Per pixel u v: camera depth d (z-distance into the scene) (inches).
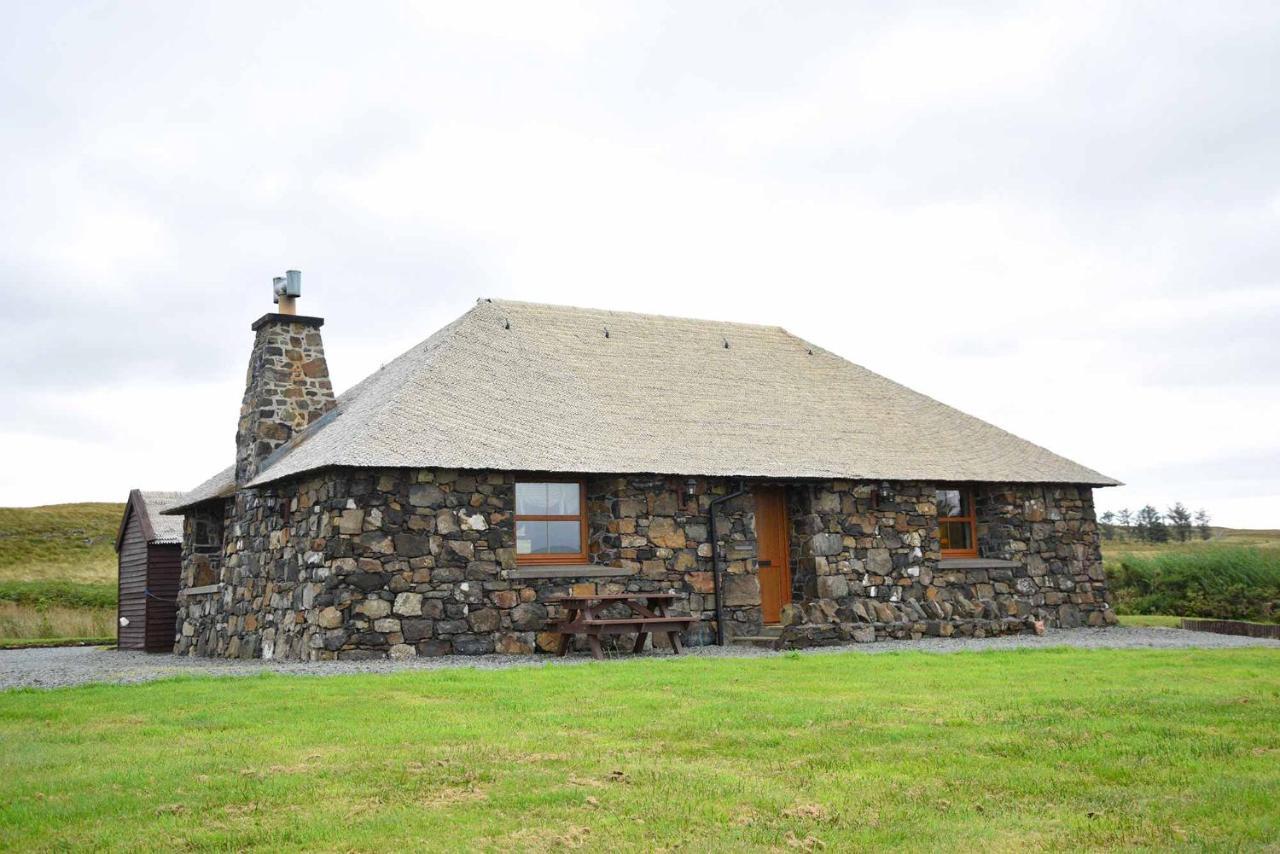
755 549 727.7
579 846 213.8
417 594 616.7
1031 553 841.5
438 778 263.6
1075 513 870.4
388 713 354.0
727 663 503.5
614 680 434.3
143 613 989.8
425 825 227.0
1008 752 291.0
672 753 292.2
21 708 367.9
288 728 326.6
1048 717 336.2
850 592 748.6
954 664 487.2
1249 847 211.9
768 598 754.2
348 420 693.9
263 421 775.1
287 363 793.6
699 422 767.7
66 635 1268.5
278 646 681.6
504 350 784.9
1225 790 250.8
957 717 337.7
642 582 684.7
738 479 722.2
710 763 280.5
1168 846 213.6
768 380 873.5
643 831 223.0
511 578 643.5
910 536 780.6
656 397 786.2
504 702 375.6
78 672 549.6
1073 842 216.5
